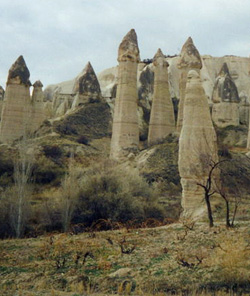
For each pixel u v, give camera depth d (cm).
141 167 3491
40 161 3528
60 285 1073
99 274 1136
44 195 2934
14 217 2236
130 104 3669
